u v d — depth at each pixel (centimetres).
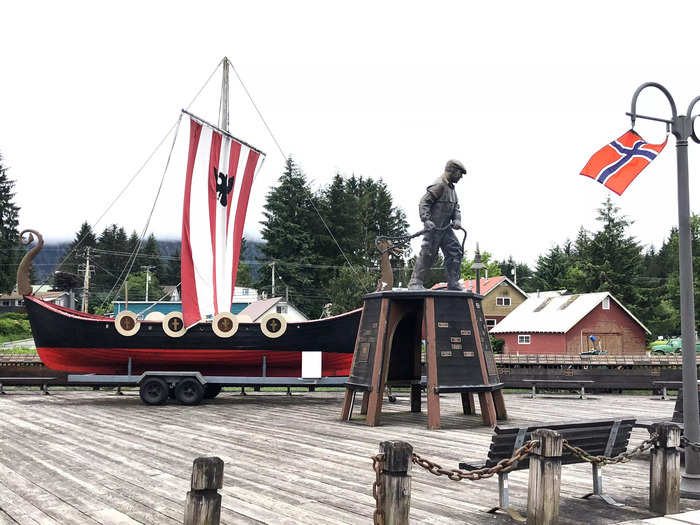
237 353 1727
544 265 8094
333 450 920
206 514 427
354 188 7338
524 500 641
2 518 545
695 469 679
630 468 831
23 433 1072
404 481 474
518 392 2367
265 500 620
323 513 574
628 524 552
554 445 538
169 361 1741
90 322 1716
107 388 2264
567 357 2475
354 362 1323
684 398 701
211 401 1772
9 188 7406
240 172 2084
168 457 846
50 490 649
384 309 1277
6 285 6925
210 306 1941
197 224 1941
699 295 5519
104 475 725
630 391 2433
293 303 5766
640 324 4606
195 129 1953
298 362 1759
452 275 1364
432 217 1344
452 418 1366
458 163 1332
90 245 10606
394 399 1848
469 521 562
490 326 5850
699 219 5700
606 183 739
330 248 6103
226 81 2170
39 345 1752
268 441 1005
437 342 1228
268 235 6038
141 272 9819
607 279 5719
